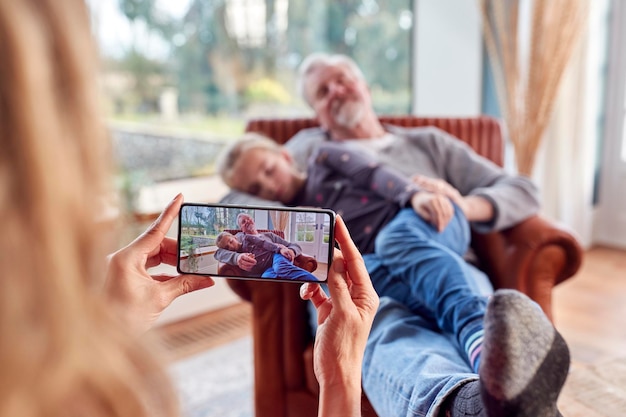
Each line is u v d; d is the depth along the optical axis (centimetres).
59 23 30
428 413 85
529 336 70
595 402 106
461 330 107
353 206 150
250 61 255
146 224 183
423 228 133
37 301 29
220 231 71
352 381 65
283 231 71
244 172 155
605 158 304
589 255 292
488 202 143
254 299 137
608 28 289
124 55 221
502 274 147
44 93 28
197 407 166
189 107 242
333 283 68
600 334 206
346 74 170
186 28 235
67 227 30
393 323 116
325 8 273
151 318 67
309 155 168
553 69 231
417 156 164
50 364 30
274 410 139
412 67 303
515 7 237
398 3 294
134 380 35
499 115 295
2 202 27
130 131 226
